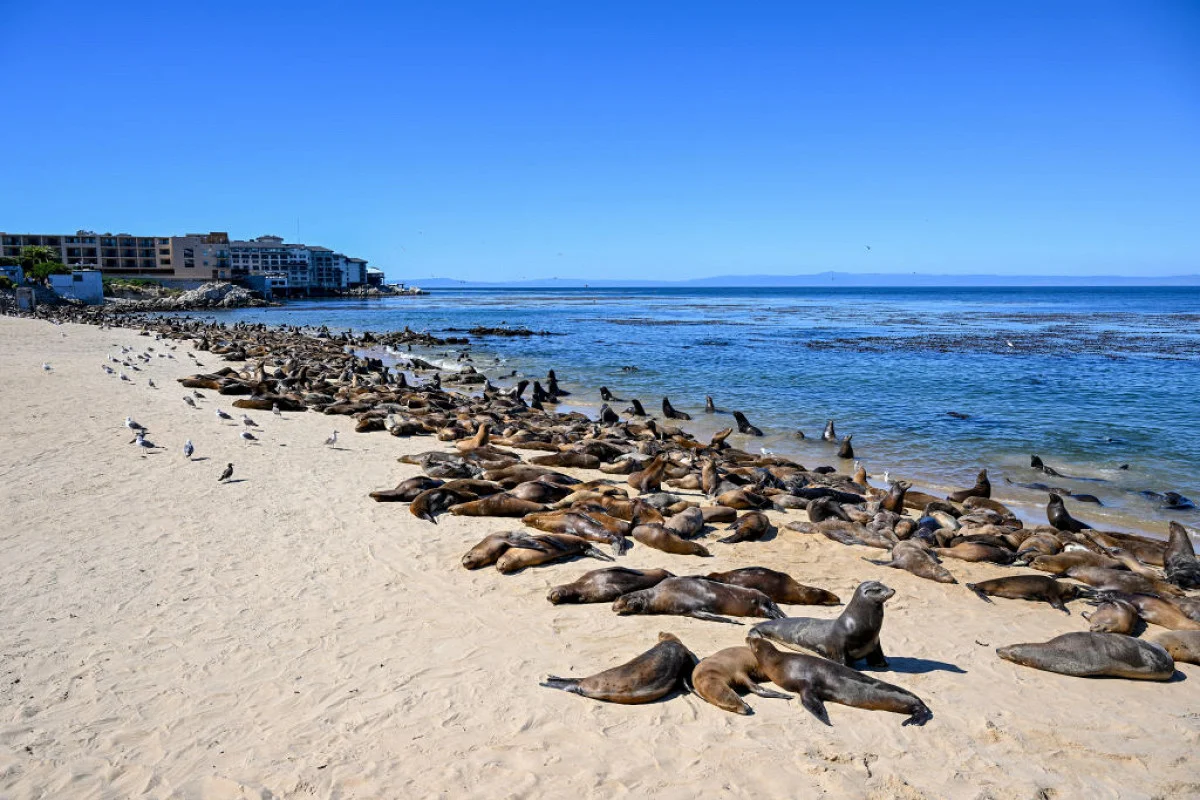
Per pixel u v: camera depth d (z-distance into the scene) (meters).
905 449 19.56
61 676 6.91
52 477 13.56
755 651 7.29
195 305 109.69
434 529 11.46
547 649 7.65
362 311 106.38
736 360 40.41
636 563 10.30
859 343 50.06
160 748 5.90
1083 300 153.00
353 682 6.95
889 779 5.67
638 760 5.86
